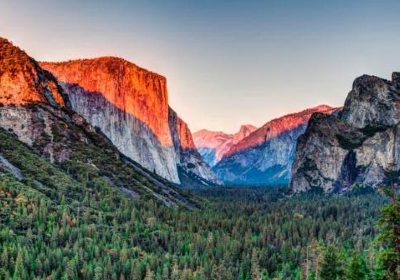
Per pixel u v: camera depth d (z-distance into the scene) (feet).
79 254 556.51
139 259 607.78
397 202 176.86
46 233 605.73
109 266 543.39
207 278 582.35
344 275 304.30
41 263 520.83
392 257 173.78
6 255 507.30
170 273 577.84
